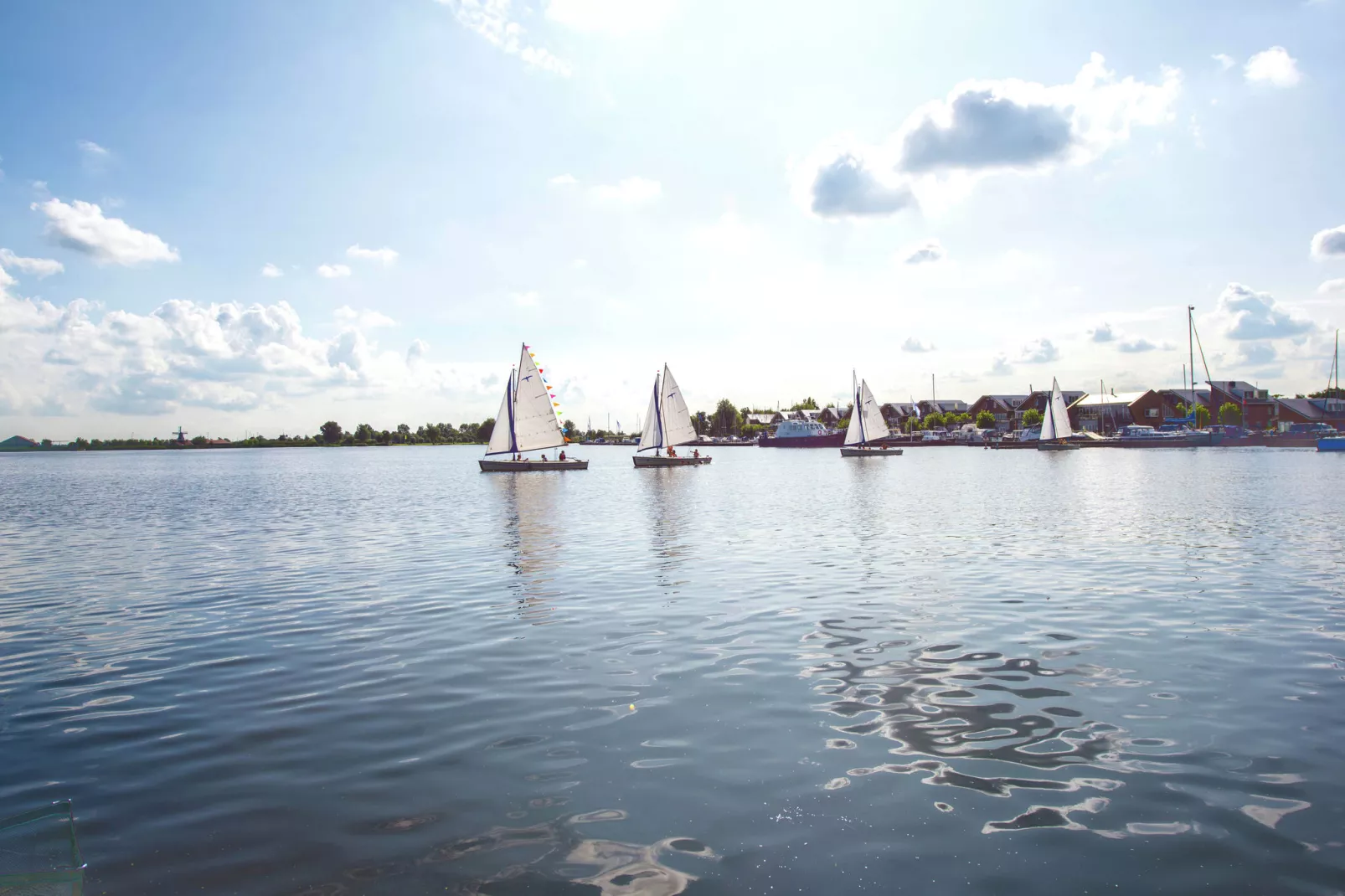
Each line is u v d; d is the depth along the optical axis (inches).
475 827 339.0
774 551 1115.3
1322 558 1002.7
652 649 612.1
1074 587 829.8
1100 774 381.4
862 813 344.5
